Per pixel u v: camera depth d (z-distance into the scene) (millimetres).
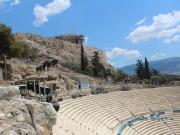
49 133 31859
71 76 94438
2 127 25328
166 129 71438
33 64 90625
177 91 87938
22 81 55656
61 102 54750
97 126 56719
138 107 75438
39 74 69938
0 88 30203
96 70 126688
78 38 189875
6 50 71375
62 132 41531
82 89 78000
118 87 91062
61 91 68375
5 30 71625
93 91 78375
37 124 30328
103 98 69875
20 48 77188
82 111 57938
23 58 94375
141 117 72312
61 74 87125
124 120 67500
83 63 125000
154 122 72625
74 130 46562
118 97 74938
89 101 64250
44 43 133875
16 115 27953
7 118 26984
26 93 51688
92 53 157250
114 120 64750
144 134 66125
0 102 29141
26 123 28016
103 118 62031
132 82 122938
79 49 149125
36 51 108188
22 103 29938
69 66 121188
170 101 82875
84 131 49406
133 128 66562
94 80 103062
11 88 31391
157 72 144500
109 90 85000
